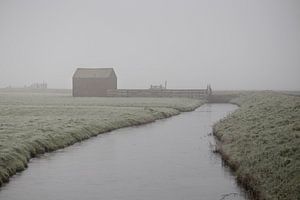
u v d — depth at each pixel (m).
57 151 33.25
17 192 21.30
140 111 66.12
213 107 94.81
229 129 39.41
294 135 25.50
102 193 21.09
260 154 24.50
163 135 43.03
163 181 23.42
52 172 25.72
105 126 47.41
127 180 23.69
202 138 40.62
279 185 18.95
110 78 132.00
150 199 20.05
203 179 23.86
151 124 54.81
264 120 36.06
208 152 32.66
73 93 133.38
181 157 30.52
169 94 126.19
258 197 19.45
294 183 18.33
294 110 36.50
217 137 40.34
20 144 30.70
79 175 24.91
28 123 45.34
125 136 42.34
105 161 29.06
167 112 69.06
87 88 132.75
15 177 24.42
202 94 125.38
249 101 85.38
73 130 40.25
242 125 38.19
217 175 24.81
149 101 99.38
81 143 37.53
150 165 27.72
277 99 60.59
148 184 22.77
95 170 26.25
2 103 88.81
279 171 20.41
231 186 22.30
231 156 27.78
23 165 26.95
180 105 86.38
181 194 20.86
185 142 38.00
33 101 98.12
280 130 28.59
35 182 23.28
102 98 117.25
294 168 19.81
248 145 28.39
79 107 75.06
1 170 24.03
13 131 38.06
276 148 24.17
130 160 29.42
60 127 41.38
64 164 28.09
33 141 32.62
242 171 23.61
